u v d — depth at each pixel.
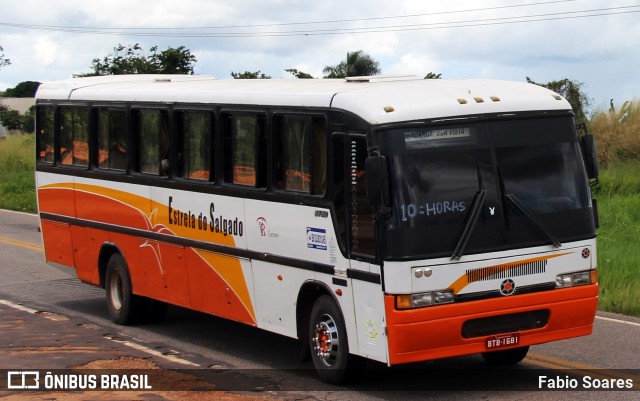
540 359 10.60
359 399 9.12
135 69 41.28
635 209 21.58
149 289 12.61
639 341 11.38
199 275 11.59
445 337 8.70
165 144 12.16
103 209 13.44
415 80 10.27
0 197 32.38
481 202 8.88
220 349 11.59
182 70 42.22
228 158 11.00
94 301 15.13
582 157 9.54
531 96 9.39
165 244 12.17
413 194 8.69
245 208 10.68
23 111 89.00
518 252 9.01
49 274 17.75
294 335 10.09
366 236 8.90
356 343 9.16
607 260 15.75
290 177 10.02
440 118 8.91
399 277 8.58
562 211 9.27
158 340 12.13
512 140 9.16
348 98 9.18
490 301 8.86
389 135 8.74
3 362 10.79
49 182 14.66
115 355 11.18
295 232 9.92
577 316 9.35
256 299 10.65
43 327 12.96
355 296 9.11
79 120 13.92
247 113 10.62
